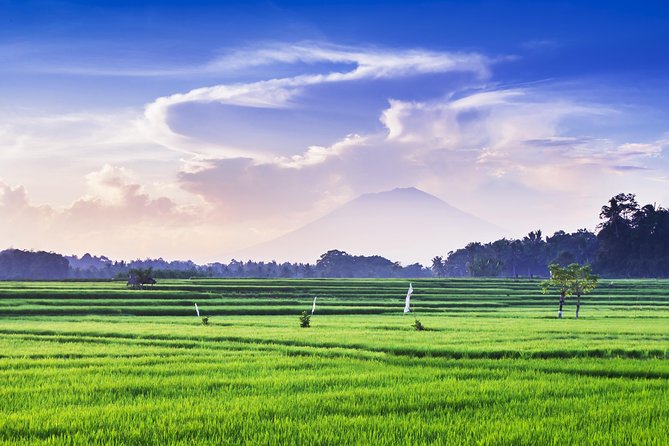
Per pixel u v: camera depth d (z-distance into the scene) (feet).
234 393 65.57
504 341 111.96
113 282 402.31
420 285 387.14
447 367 86.28
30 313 208.74
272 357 93.40
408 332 132.46
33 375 76.07
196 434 49.29
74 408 57.77
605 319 189.37
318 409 57.82
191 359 91.30
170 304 243.60
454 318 189.88
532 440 47.55
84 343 116.26
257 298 296.51
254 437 47.73
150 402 60.39
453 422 53.21
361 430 50.16
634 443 46.47
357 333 130.11
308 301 267.59
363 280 445.78
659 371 79.46
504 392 65.98
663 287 401.08
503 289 362.74
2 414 55.16
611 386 69.67
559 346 102.27
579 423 52.80
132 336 129.08
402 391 65.92
